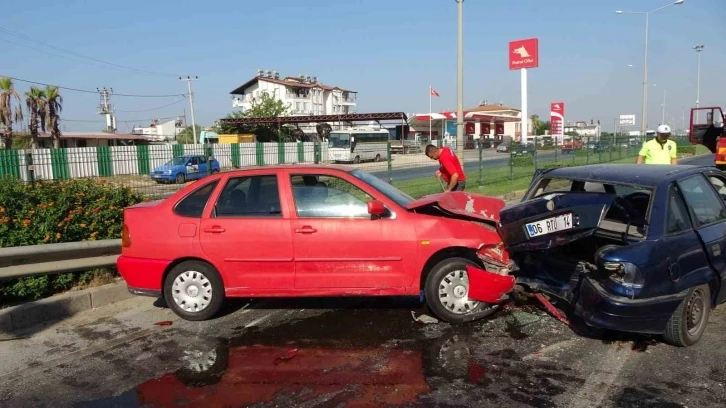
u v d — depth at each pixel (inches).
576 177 220.1
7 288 235.1
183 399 156.3
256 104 2672.2
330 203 217.2
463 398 153.3
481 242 209.6
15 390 164.4
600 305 176.2
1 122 1520.7
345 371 172.2
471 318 213.6
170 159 456.1
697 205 201.5
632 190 226.8
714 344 187.3
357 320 218.5
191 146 519.2
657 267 175.6
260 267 215.6
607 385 159.2
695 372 166.4
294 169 222.8
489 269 220.2
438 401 151.9
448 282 212.4
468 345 191.3
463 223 213.6
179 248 217.5
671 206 189.6
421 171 662.5
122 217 289.4
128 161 437.1
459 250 215.0
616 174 209.0
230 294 218.5
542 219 191.3
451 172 359.6
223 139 2085.4
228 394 158.6
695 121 590.6
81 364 182.5
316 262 213.2
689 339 183.5
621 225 204.4
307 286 214.8
